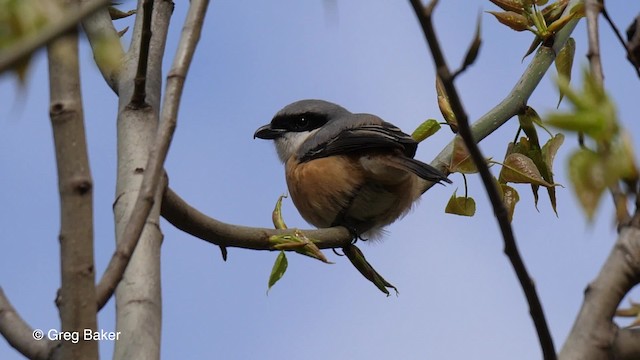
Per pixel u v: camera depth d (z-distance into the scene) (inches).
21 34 130.5
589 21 199.5
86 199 175.8
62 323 174.4
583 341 184.5
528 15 370.0
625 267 186.2
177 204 306.5
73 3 136.8
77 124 175.9
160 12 319.3
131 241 190.1
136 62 303.7
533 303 178.5
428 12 166.9
